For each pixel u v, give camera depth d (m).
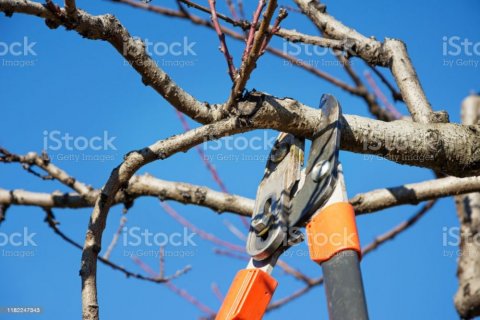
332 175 2.61
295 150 2.90
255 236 2.79
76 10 2.81
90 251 2.92
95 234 2.95
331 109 2.84
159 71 2.95
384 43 4.21
